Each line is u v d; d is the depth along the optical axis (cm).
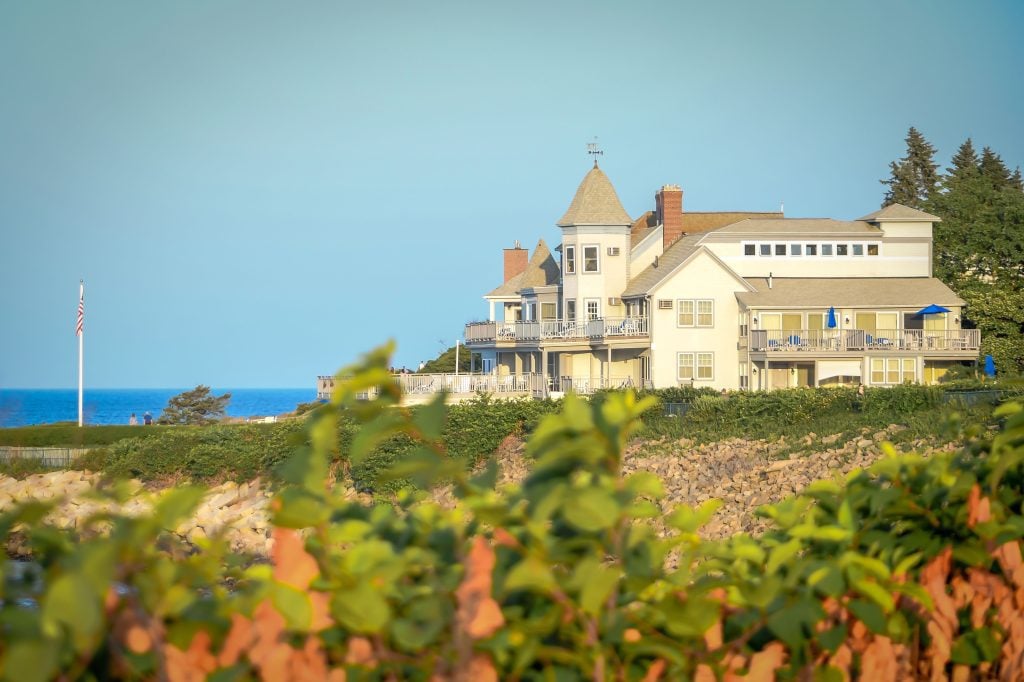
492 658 964
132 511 10994
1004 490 1381
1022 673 1260
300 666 931
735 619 1120
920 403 14088
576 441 1034
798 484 10975
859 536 1239
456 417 15900
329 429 1005
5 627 861
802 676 1109
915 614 1230
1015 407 1431
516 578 962
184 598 913
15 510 929
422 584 1050
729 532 9656
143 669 897
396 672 982
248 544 10900
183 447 16112
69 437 19438
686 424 15550
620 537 1022
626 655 1037
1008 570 1278
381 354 1006
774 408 15162
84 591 809
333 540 1094
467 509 1123
